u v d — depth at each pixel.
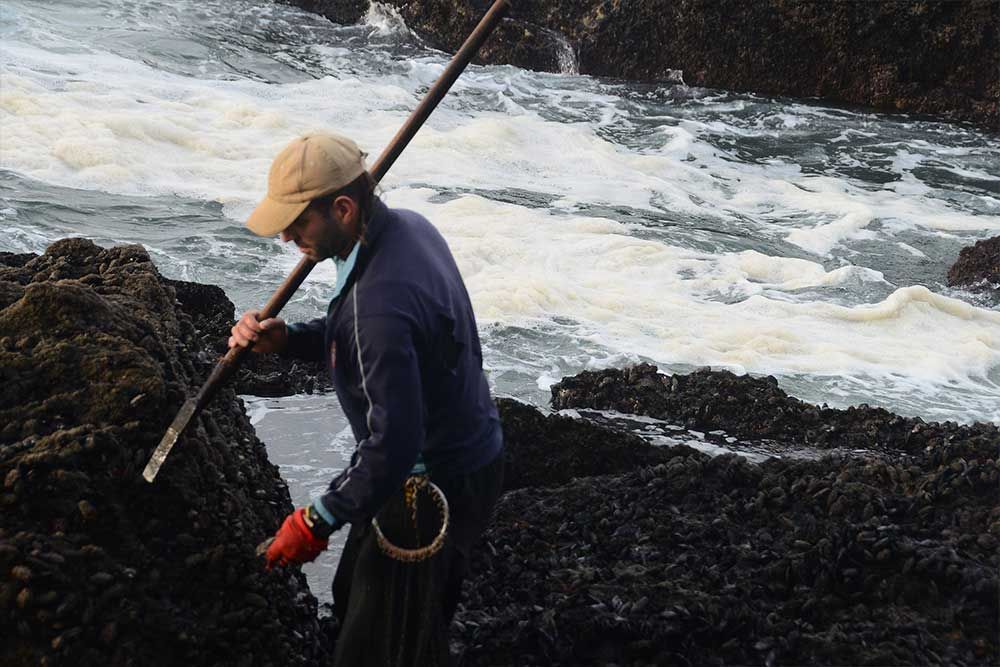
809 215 13.34
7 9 16.70
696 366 8.69
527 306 9.43
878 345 9.59
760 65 18.64
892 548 4.17
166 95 14.08
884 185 14.91
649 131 16.25
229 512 3.67
